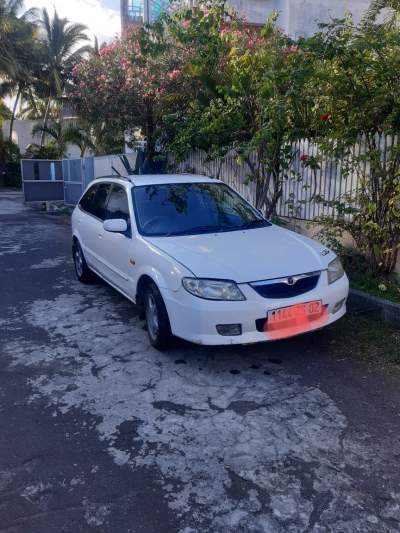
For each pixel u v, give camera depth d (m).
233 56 7.36
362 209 5.98
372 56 5.48
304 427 3.33
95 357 4.57
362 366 4.25
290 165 7.54
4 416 3.58
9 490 2.79
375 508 2.58
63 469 2.96
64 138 25.86
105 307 6.10
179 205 5.41
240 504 2.63
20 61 32.44
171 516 2.56
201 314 3.94
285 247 4.61
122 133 13.63
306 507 2.60
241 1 13.89
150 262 4.54
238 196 5.92
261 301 3.96
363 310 5.47
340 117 6.10
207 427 3.35
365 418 3.44
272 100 6.30
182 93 10.58
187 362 4.39
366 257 6.25
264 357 4.46
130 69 10.79
